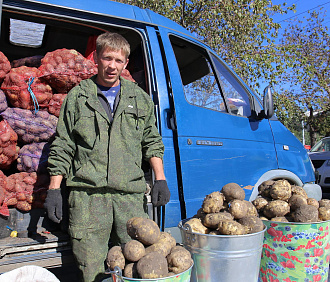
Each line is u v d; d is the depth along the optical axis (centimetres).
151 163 264
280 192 299
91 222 236
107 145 241
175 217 311
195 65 400
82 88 250
